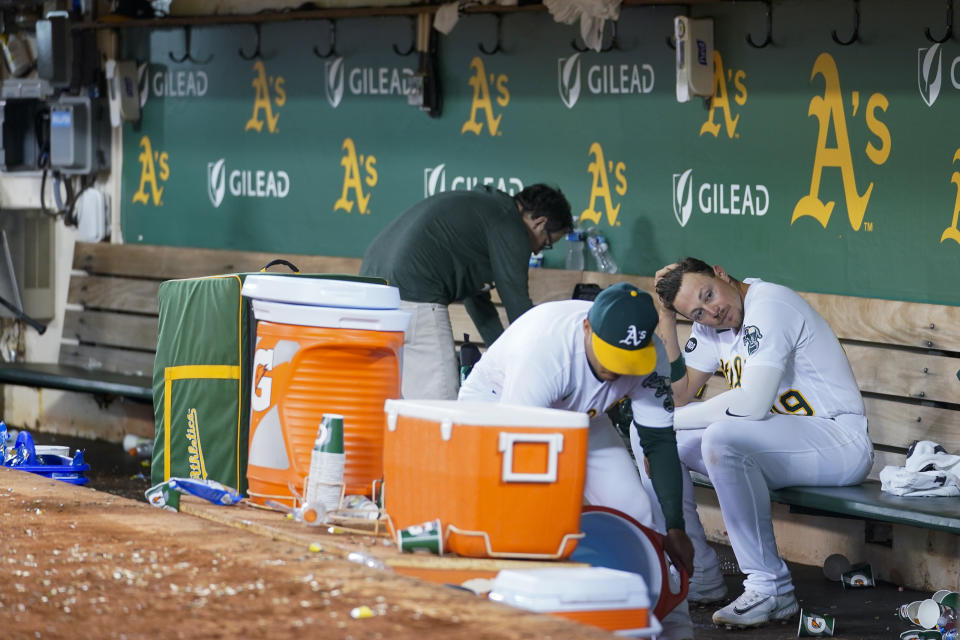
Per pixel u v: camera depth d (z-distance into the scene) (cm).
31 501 1299
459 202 2234
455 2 2781
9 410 3741
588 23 2514
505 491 1105
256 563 1075
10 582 1022
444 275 2231
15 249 3556
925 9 2209
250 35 3212
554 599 1019
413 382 2230
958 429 2178
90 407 3541
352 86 3045
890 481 2058
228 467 1541
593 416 1461
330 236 3111
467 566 1098
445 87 2884
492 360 1467
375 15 2956
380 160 3011
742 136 2458
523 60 2756
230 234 3294
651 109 2578
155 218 3434
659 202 2581
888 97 2267
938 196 2220
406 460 1162
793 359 2067
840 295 2341
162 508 1287
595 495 1552
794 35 2375
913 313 2231
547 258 2747
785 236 2414
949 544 2167
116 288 3391
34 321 3469
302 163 3148
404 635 893
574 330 1391
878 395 2308
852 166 2319
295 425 1320
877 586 2241
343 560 1091
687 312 2059
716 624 1986
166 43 3375
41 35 3403
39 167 3547
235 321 1535
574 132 2695
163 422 1591
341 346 1315
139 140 3453
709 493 2541
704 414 2058
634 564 1327
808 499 2039
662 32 2548
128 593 994
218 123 3297
